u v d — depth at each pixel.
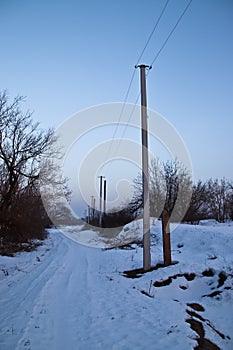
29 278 11.97
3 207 22.42
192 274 11.03
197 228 19.27
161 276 10.83
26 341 5.71
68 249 24.72
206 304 9.02
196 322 7.22
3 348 5.39
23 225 24.47
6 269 14.09
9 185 22.84
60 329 6.48
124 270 13.29
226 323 7.82
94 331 6.38
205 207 34.56
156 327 6.57
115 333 6.27
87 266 15.30
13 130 23.00
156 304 8.36
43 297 8.91
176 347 5.62
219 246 14.28
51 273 13.09
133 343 5.79
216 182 41.91
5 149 22.83
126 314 7.45
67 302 8.53
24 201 24.70
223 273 10.62
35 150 24.03
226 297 9.27
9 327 6.46
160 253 15.88
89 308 7.97
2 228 22.73
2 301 8.59
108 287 10.42
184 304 8.52
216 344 6.26
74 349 5.52
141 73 13.45
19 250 22.25
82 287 10.41
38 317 7.13
